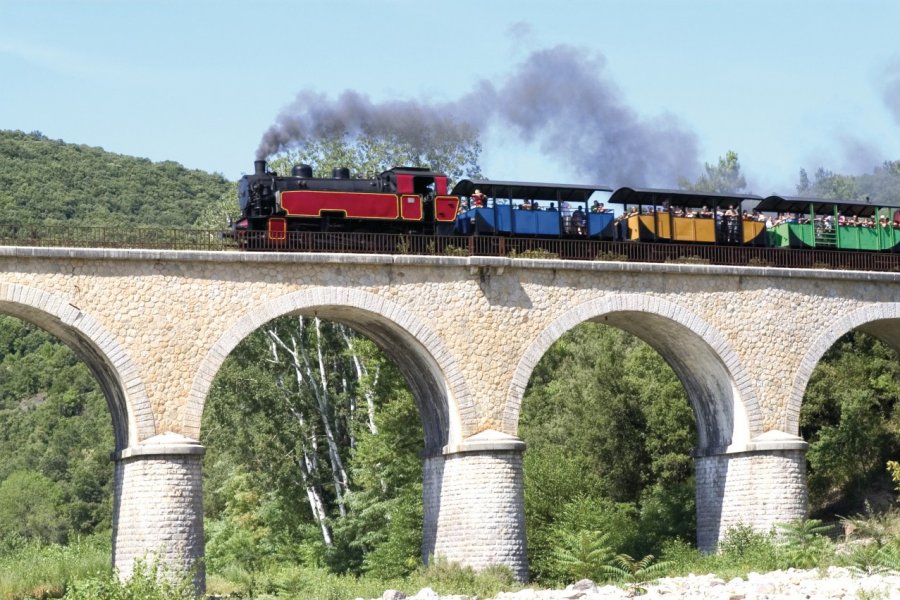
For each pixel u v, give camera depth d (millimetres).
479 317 52094
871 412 70500
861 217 64375
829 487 71062
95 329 46844
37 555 55219
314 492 73750
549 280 53375
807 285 57844
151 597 38594
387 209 54781
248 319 48750
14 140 160000
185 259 48094
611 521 62969
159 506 46406
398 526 61375
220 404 73562
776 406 56438
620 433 73500
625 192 58750
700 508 58125
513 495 51125
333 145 77062
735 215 60844
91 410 124938
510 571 50156
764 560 48812
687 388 59219
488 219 55938
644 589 40969
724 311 56156
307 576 58219
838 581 39500
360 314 51562
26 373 138750
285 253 49375
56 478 114438
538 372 92375
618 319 56875
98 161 161500
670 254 57125
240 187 55875
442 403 52719
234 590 53875
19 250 46000
